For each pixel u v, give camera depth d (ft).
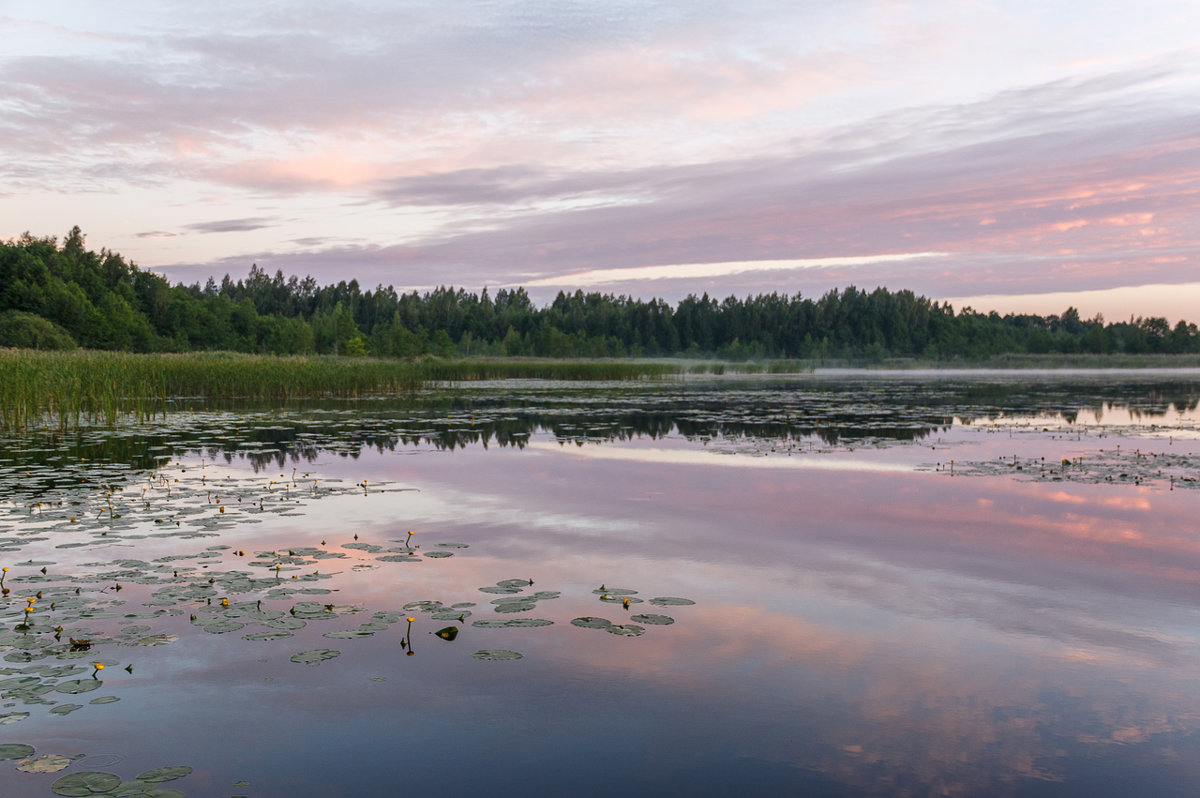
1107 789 11.29
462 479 35.58
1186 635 17.07
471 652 15.93
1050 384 138.10
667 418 65.21
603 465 39.73
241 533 25.48
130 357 94.79
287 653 15.79
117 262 296.71
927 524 27.09
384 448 45.70
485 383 133.59
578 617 17.90
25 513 28.04
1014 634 17.10
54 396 62.44
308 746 12.40
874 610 18.56
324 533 25.62
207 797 10.94
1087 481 35.29
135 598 18.90
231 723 13.10
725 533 25.84
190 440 49.03
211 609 18.12
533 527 26.61
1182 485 34.27
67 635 16.48
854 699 14.07
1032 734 12.89
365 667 15.21
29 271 228.02
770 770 11.78
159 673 14.85
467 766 11.89
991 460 41.63
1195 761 12.06
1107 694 14.29
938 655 15.98
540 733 12.87
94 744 12.36
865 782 11.46
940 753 12.27
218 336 287.89
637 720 13.30
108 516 27.71
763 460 41.50
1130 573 21.47
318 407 77.05
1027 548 24.07
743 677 14.90
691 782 11.46
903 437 52.01
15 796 10.78
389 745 12.48
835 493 32.58
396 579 20.62
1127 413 72.64
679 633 17.02
